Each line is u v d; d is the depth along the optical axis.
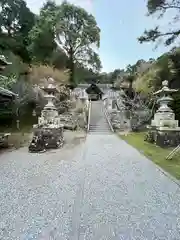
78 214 3.15
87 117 18.81
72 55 28.34
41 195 3.91
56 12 25.38
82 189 4.24
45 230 2.72
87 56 29.67
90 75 36.69
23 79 18.92
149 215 3.13
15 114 17.16
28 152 8.48
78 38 27.58
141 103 17.47
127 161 6.77
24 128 15.83
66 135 13.88
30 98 17.92
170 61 14.30
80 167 6.04
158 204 3.52
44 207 3.39
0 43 21.02
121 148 9.23
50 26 23.25
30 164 6.42
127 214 3.16
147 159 7.03
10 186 4.41
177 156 7.29
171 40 12.60
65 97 22.53
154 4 11.86
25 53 23.25
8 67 17.95
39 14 25.67
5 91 10.71
